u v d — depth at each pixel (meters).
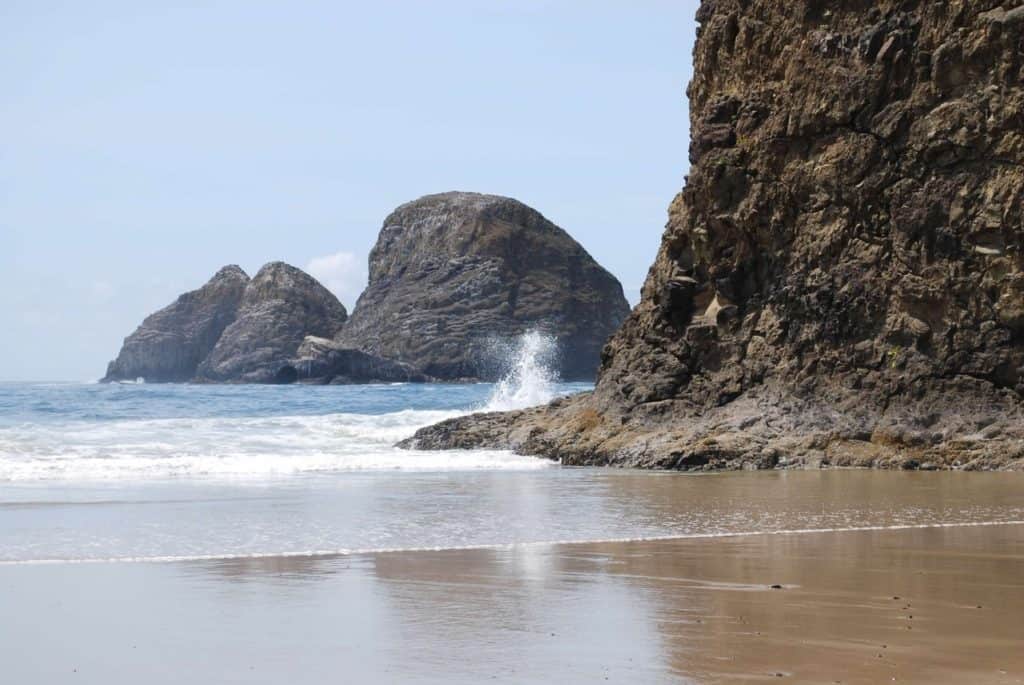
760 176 28.08
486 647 8.81
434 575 11.92
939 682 7.67
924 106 26.33
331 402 67.19
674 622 9.61
